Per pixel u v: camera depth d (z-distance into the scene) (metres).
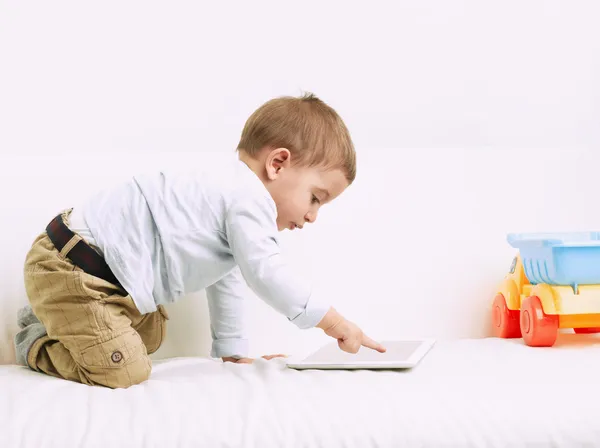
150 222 1.17
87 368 1.09
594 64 1.78
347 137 1.31
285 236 1.51
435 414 0.86
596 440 0.84
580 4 1.78
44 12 1.64
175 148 1.68
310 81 1.73
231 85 1.70
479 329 1.55
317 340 1.50
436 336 1.53
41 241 1.18
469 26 1.76
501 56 1.76
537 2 1.77
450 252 1.55
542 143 1.77
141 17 1.67
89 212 1.17
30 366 1.19
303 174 1.27
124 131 1.67
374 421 0.85
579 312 1.31
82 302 1.11
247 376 1.04
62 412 0.87
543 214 1.59
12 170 1.42
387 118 1.75
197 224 1.17
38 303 1.14
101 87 1.66
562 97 1.77
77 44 1.66
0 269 1.38
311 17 1.73
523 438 0.83
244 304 1.42
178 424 0.84
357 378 1.01
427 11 1.75
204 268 1.20
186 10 1.69
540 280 1.38
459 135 1.76
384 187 1.55
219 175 1.21
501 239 1.57
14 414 0.86
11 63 1.63
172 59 1.68
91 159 1.48
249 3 1.71
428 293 1.54
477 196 1.57
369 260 1.53
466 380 0.99
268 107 1.31
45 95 1.64
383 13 1.74
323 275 1.51
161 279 1.18
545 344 1.33
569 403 0.88
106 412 0.88
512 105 1.76
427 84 1.75
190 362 1.28
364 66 1.74
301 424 0.84
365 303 1.52
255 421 0.85
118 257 1.14
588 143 1.78
